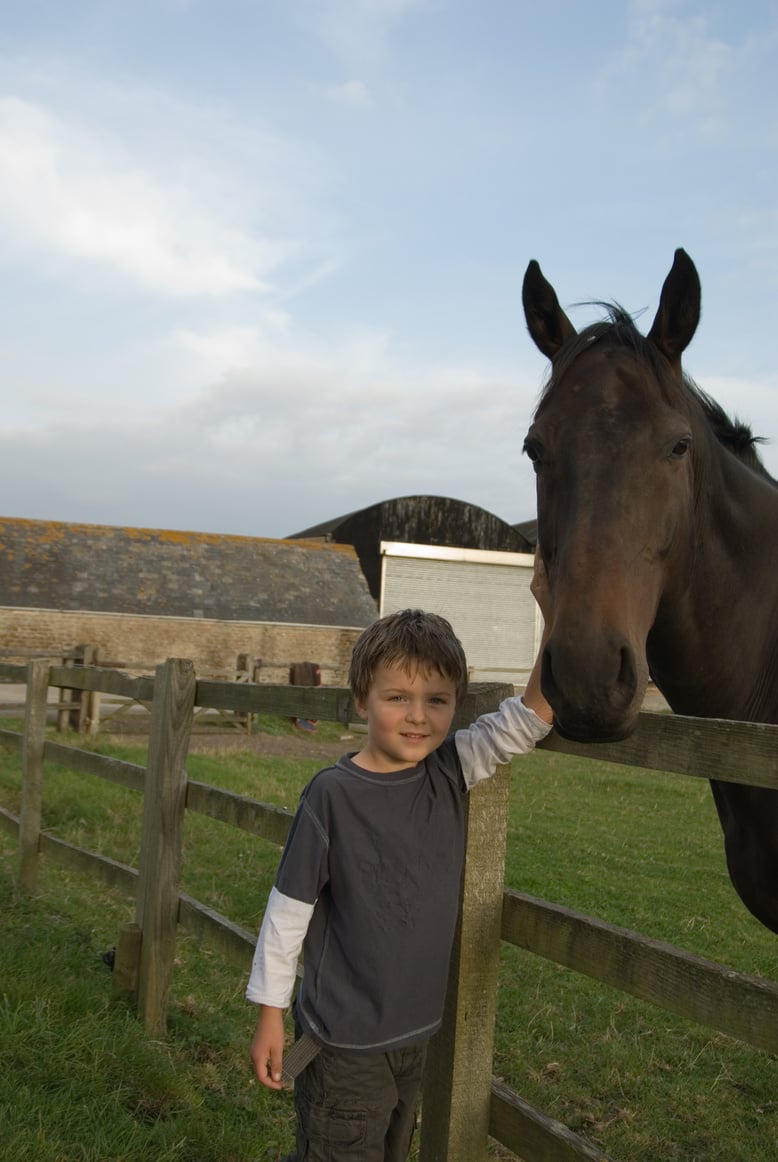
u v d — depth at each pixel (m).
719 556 2.12
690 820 8.16
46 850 4.48
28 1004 2.91
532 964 4.15
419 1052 1.71
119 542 22.62
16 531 21.78
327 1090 1.62
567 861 6.16
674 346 2.07
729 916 5.05
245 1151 2.34
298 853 1.66
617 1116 2.88
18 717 12.25
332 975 1.65
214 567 22.81
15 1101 2.34
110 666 12.74
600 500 1.76
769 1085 3.11
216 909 4.67
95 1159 2.15
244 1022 3.27
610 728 1.57
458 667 1.68
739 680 2.22
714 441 2.15
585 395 1.90
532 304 2.28
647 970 1.66
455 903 1.73
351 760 1.74
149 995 3.09
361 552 26.14
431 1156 2.01
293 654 21.78
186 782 3.20
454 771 1.79
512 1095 1.97
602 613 1.62
